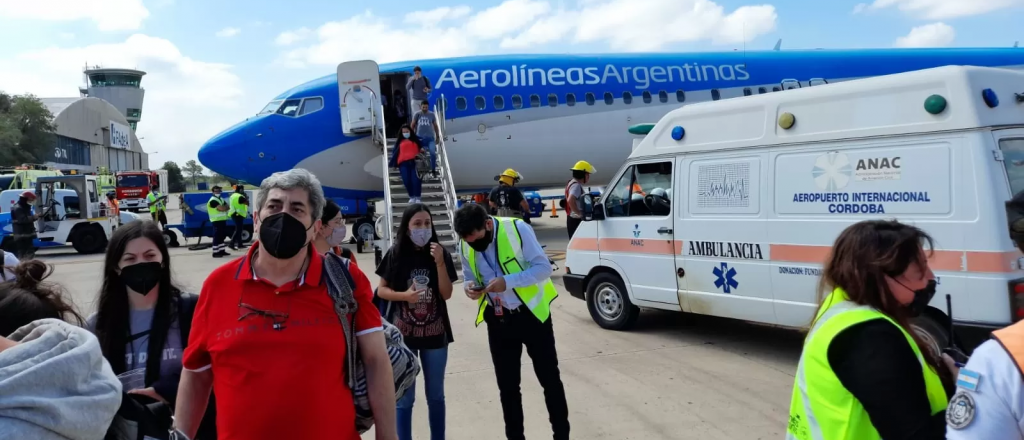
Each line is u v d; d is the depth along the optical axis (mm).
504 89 14992
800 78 16203
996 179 4137
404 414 3488
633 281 6527
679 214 6047
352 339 2045
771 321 5363
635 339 6457
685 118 6020
